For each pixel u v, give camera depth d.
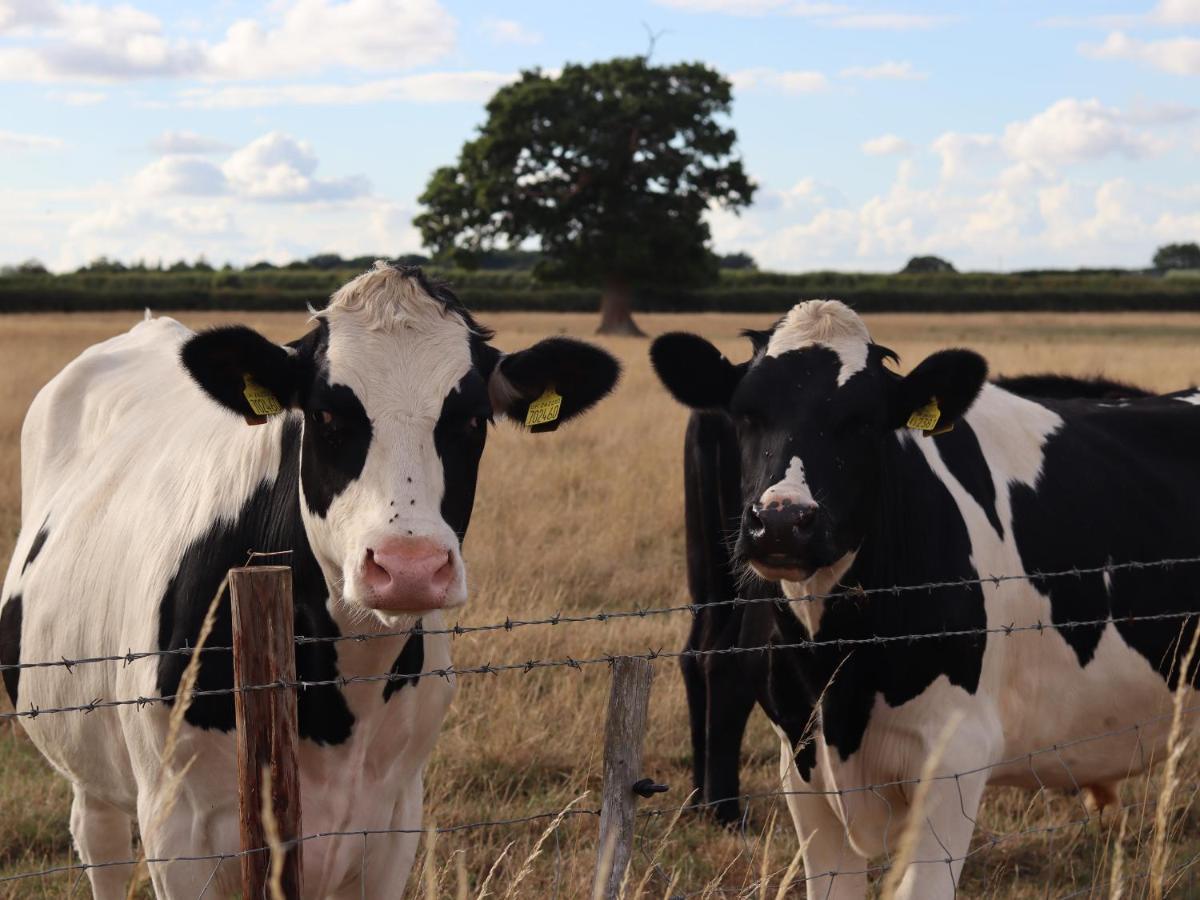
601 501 11.12
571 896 4.55
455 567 3.08
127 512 4.15
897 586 4.10
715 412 4.77
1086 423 4.96
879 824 4.23
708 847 5.26
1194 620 4.73
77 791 4.49
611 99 54.94
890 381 4.20
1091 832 5.39
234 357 3.35
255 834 2.87
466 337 3.48
